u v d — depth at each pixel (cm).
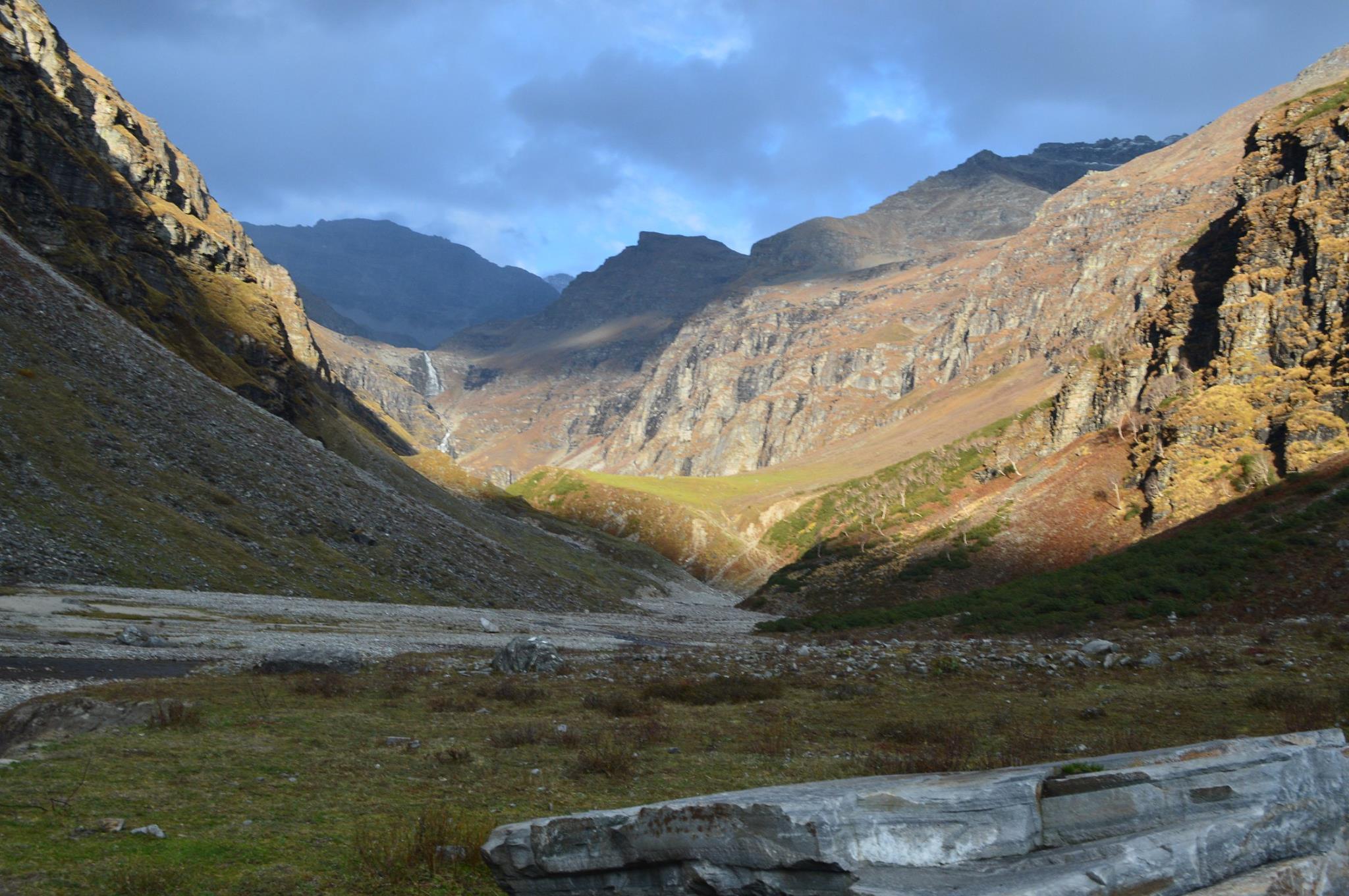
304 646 3822
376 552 8100
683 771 1592
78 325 8125
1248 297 11619
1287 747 877
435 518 10812
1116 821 818
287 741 1764
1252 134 14838
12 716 1831
